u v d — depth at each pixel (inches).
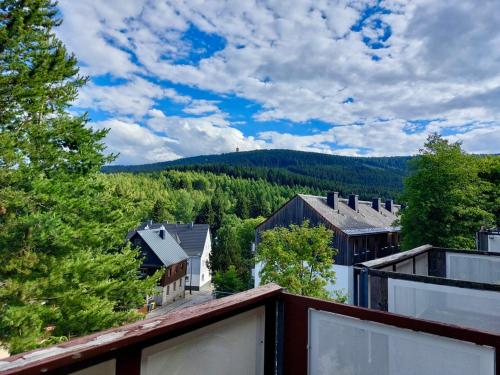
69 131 359.9
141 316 388.5
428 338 58.5
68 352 38.6
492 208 753.0
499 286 114.3
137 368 47.1
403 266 175.3
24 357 37.1
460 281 121.6
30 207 278.1
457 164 640.4
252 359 68.3
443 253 203.2
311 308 70.3
